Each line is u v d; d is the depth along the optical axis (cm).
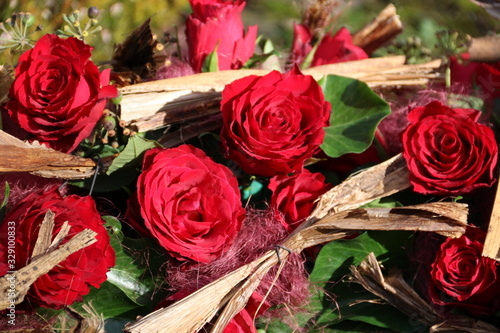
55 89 73
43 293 70
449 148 75
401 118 81
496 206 74
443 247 74
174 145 77
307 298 74
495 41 84
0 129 75
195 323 70
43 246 69
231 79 80
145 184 72
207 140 78
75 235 69
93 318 70
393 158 77
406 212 74
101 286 73
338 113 78
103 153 76
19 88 73
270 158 73
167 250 72
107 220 74
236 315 71
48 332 70
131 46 81
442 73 84
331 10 90
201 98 78
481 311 74
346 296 75
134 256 74
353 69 83
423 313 74
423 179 75
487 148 75
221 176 73
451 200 77
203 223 72
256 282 72
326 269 75
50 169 74
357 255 75
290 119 74
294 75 75
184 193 72
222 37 82
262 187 77
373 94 78
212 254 72
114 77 80
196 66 83
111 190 75
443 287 73
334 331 74
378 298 74
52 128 74
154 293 73
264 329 74
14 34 82
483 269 73
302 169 76
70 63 73
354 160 79
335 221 73
